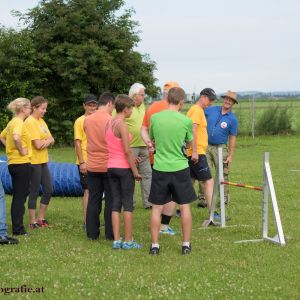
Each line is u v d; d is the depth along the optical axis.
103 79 29.06
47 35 28.38
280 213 9.86
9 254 6.91
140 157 10.34
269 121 29.81
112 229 7.80
